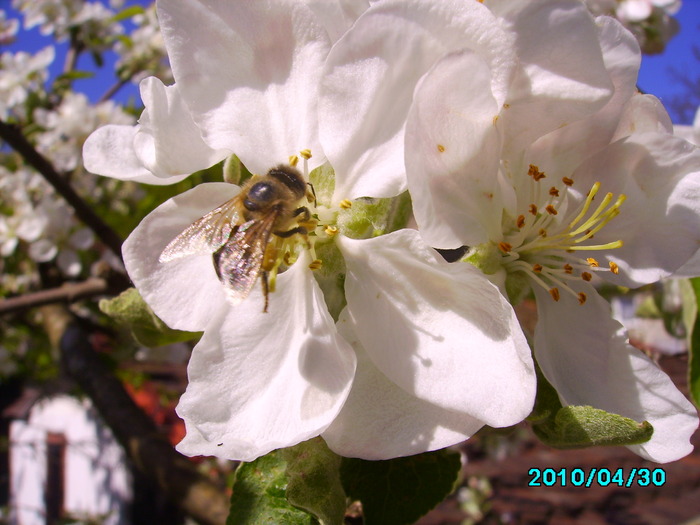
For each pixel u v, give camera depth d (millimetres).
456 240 56
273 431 57
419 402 57
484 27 53
